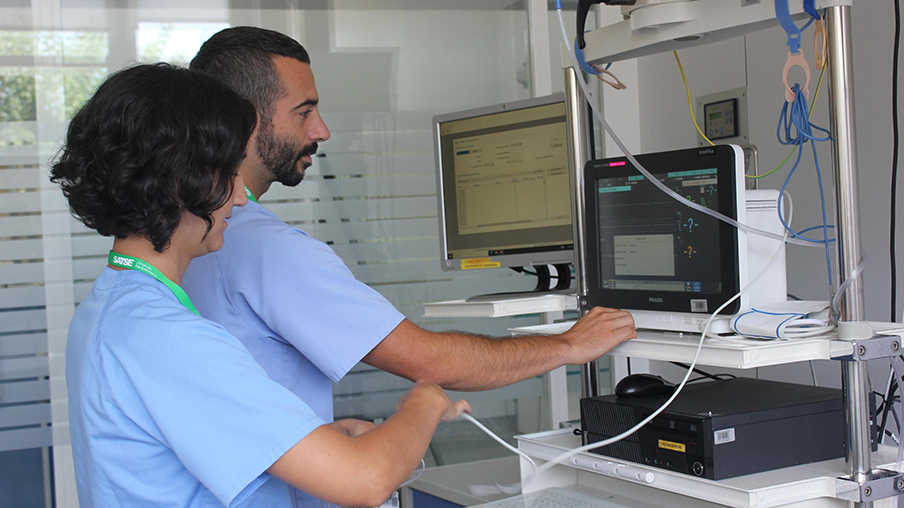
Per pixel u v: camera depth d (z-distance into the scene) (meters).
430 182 2.61
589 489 1.51
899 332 1.17
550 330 1.54
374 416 2.53
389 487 0.83
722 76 2.23
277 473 0.80
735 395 1.37
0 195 2.25
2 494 2.27
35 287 2.28
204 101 0.83
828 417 1.29
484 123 1.81
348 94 2.52
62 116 2.30
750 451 1.20
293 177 1.34
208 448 0.78
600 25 2.79
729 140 2.21
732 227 1.22
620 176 1.42
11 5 2.25
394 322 1.15
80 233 2.30
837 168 1.12
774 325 1.17
